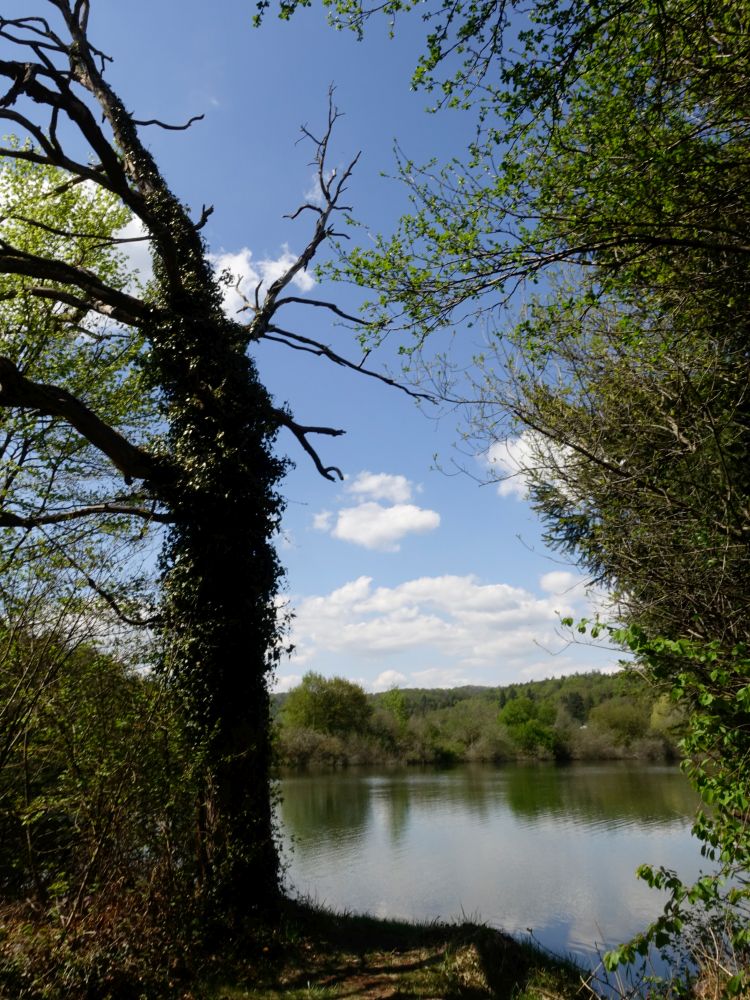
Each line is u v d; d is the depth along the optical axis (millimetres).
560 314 8195
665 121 6824
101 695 8062
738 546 7473
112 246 17547
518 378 9617
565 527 11156
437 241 6801
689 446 8477
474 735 67625
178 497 10664
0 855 8047
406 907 15219
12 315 15914
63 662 7867
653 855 19625
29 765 8102
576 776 46094
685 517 8602
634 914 14219
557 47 5809
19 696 7648
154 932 7605
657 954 9812
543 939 12578
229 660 10086
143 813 7969
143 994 6781
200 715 9773
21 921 7227
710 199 6430
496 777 48062
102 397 15805
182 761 8594
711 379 8391
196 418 11078
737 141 6734
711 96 6594
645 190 6250
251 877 9461
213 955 8109
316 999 7102
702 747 5184
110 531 10453
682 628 8086
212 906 8594
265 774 10281
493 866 19312
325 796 38406
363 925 10078
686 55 6344
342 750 61031
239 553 10477
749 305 7445
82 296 15789
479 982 7508
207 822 9422
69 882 7133
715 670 5078
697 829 5113
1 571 9062
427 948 8781
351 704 63875
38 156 11789
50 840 8250
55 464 13773
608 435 9508
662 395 8977
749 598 7422
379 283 7012
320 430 12828
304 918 9812
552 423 9531
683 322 7891
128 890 7672
